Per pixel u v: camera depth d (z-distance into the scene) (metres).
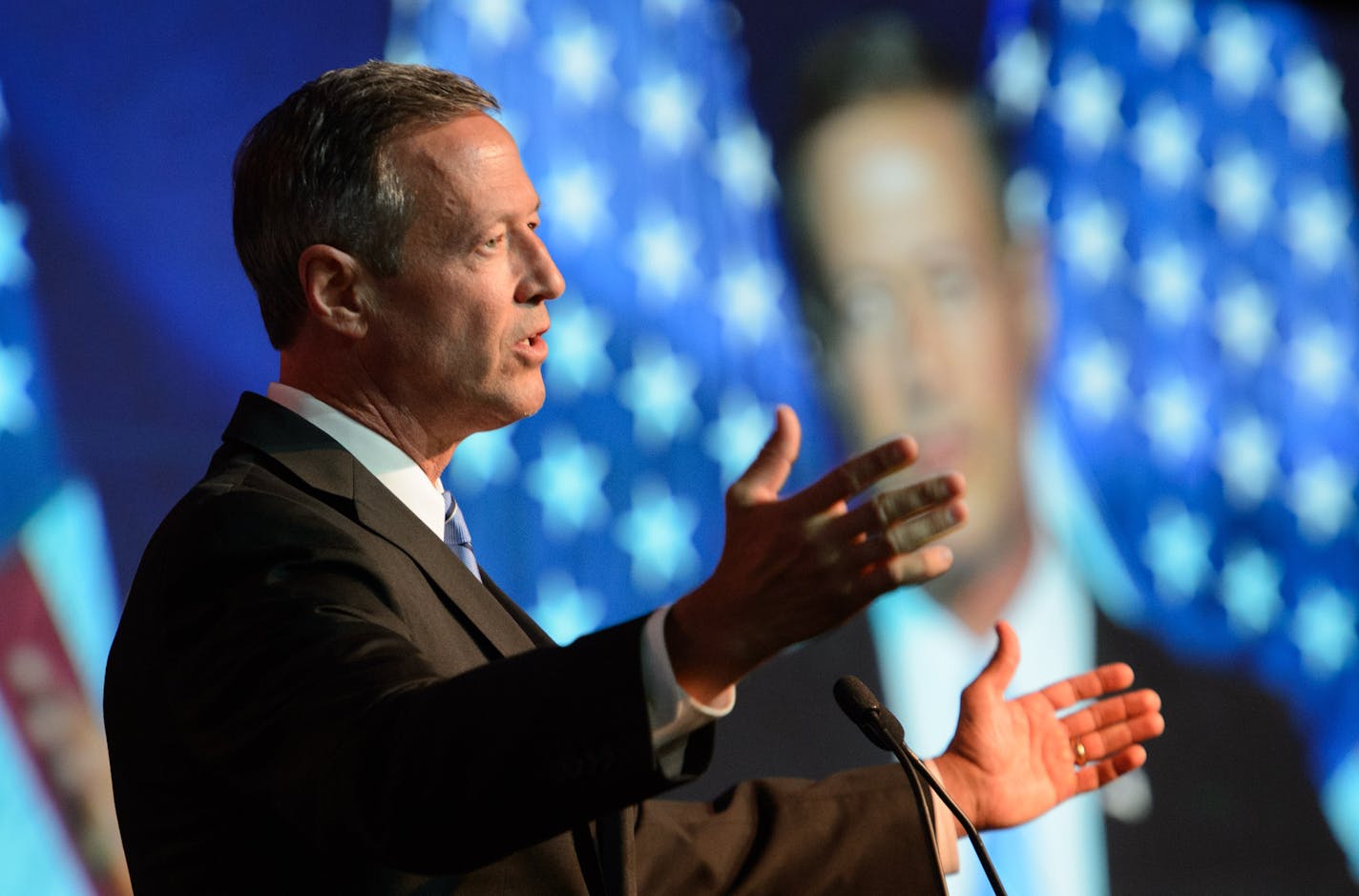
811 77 9.45
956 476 1.96
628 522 8.55
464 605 2.95
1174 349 9.95
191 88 7.82
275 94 8.04
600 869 2.93
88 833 6.94
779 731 8.52
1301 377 10.20
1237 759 9.47
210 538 2.61
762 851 3.51
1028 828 8.95
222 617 2.46
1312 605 9.86
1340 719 9.78
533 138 8.76
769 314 9.07
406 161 3.20
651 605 8.53
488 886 2.70
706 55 9.24
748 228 9.13
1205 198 10.23
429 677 2.25
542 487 8.40
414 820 2.02
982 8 9.89
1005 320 9.52
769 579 2.00
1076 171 9.93
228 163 7.84
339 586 2.52
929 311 9.35
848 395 9.12
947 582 9.09
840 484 1.98
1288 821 9.47
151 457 7.40
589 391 8.62
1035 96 9.92
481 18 8.71
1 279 7.23
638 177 8.96
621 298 8.79
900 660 8.88
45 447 7.18
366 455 3.19
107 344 7.40
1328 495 10.09
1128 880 9.09
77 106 7.54
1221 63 10.52
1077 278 9.77
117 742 2.78
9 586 6.99
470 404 3.27
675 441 8.74
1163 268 10.02
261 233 3.26
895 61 9.61
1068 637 9.28
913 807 3.60
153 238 7.60
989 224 9.59
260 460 3.03
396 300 3.20
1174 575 9.60
